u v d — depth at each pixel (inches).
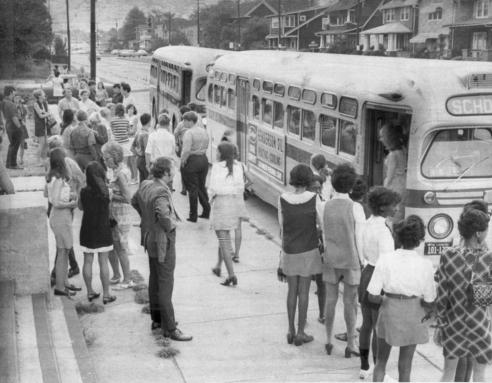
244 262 337.1
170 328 242.1
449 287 189.2
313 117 350.6
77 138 382.0
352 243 221.6
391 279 190.9
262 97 432.8
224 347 236.5
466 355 190.9
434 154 270.4
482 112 267.6
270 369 220.1
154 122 765.9
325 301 258.8
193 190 407.5
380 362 202.5
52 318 249.0
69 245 271.3
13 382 194.4
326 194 273.4
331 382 213.3
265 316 266.7
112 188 283.3
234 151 295.6
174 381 211.6
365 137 295.6
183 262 334.6
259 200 484.7
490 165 272.8
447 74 269.0
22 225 259.0
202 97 653.9
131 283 294.4
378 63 323.3
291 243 233.1
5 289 254.8
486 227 187.3
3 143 341.1
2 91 259.9
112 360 226.1
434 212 269.9
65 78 469.1
